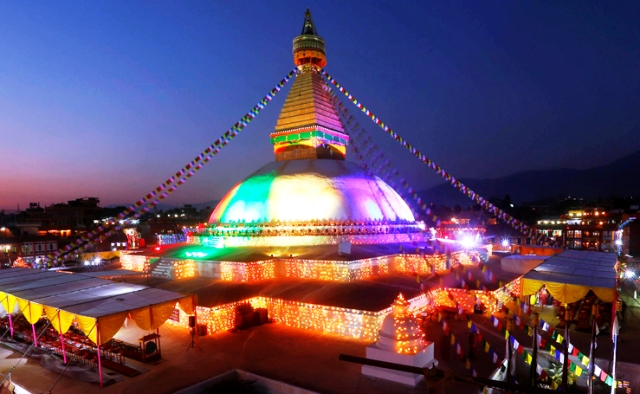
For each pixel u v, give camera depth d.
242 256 27.02
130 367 16.30
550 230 70.25
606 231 66.00
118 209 111.12
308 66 36.25
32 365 17.23
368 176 34.28
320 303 20.75
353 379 14.87
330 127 35.94
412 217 35.94
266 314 22.12
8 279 22.16
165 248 33.88
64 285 20.44
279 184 31.34
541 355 19.02
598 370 15.64
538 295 27.08
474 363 16.39
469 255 32.59
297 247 28.67
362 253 27.00
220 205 34.59
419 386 14.18
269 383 14.88
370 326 19.12
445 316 22.84
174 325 21.78
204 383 14.85
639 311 26.62
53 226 81.56
